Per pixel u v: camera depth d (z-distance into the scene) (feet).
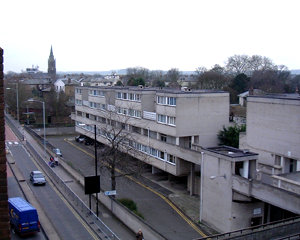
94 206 109.50
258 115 104.58
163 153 142.00
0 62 21.21
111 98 193.88
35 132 239.71
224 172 94.07
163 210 114.52
